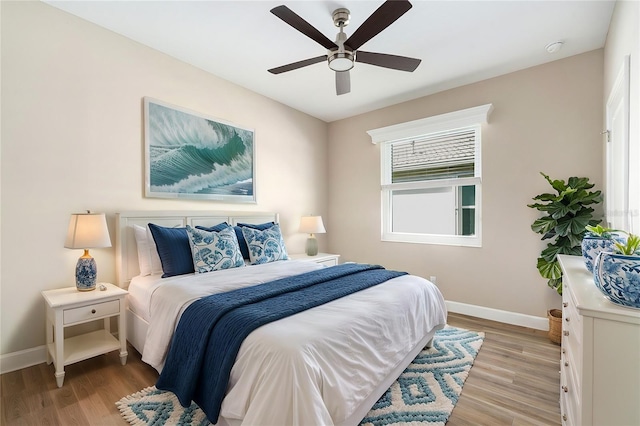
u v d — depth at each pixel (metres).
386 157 4.18
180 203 3.00
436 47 2.66
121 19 2.35
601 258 1.03
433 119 3.58
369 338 1.60
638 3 1.52
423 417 1.67
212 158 3.23
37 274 2.17
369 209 4.31
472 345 2.58
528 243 3.04
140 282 2.35
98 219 2.18
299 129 4.30
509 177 3.14
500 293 3.21
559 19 2.27
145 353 1.95
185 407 1.55
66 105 2.28
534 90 3.00
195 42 2.66
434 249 3.69
